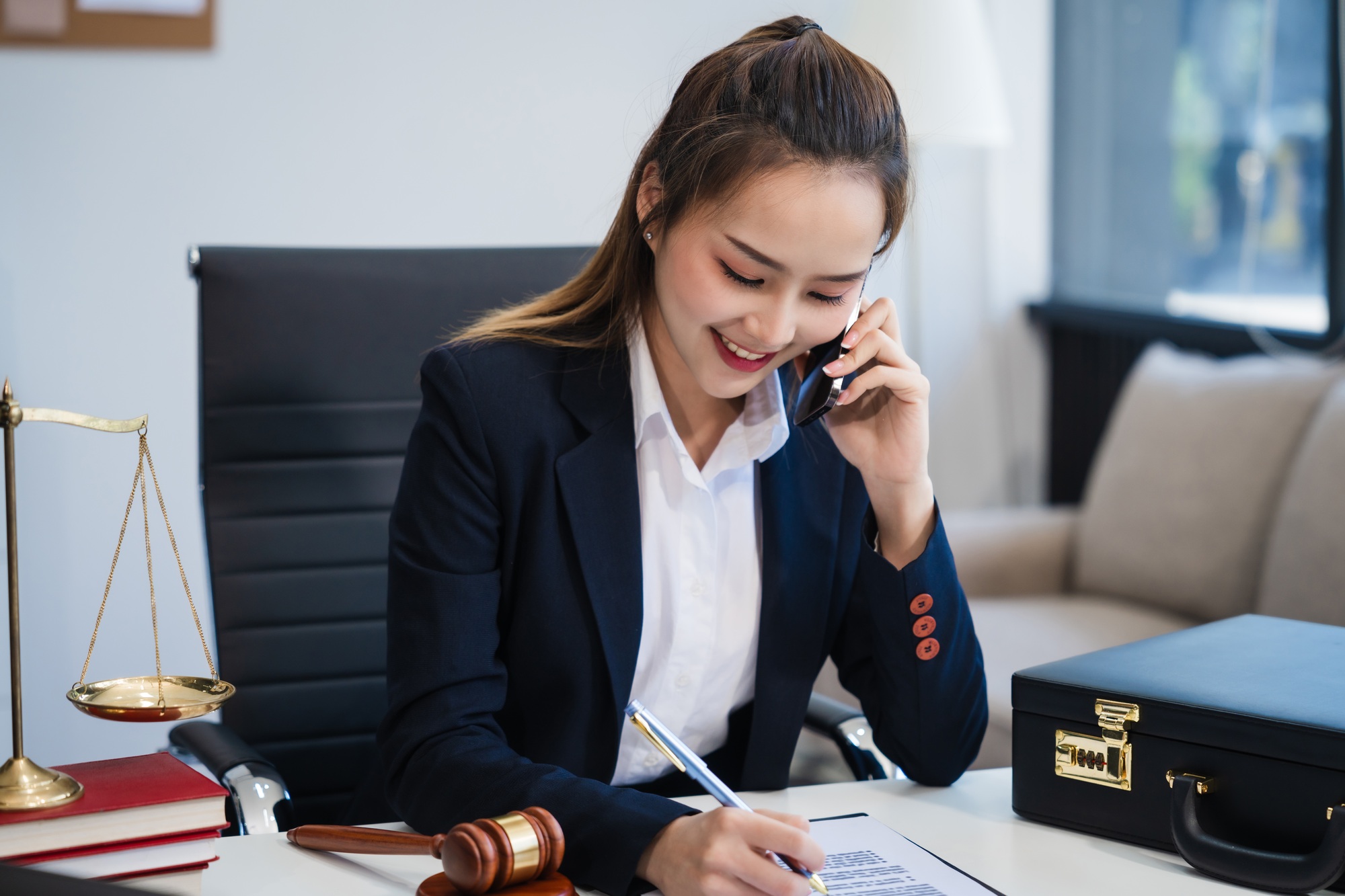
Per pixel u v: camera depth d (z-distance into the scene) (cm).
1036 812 95
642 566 105
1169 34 308
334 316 143
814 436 114
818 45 92
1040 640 223
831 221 88
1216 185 297
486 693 99
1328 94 262
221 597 139
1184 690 90
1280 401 236
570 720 104
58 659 257
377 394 144
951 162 340
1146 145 318
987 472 352
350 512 143
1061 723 94
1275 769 84
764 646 109
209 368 140
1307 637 107
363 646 144
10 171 248
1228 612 235
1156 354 274
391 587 102
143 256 258
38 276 252
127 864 73
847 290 94
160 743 260
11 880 59
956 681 105
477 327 112
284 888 81
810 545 111
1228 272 295
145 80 254
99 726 258
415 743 95
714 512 107
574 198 287
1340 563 207
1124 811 91
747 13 295
